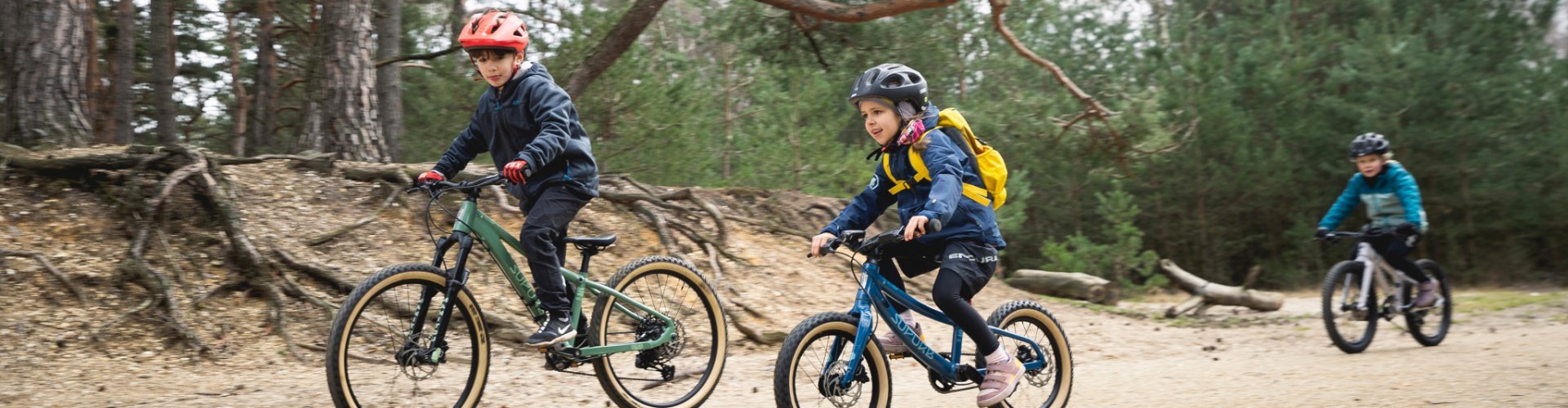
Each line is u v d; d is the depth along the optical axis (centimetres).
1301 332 840
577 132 414
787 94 1483
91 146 822
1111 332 830
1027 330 434
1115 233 1482
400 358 380
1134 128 1317
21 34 821
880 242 367
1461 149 1528
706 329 468
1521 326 876
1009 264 1809
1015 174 1484
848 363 378
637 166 1430
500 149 420
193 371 580
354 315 367
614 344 429
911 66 1499
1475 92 1490
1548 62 1573
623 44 1164
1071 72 1792
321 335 650
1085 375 600
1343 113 1541
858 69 1374
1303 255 1642
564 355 406
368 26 959
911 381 563
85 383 538
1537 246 1680
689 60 1550
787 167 1433
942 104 1600
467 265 747
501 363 614
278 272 698
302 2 1470
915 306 394
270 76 1367
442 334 385
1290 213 1667
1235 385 523
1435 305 704
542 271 400
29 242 677
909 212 390
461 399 398
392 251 779
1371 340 690
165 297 638
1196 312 960
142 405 491
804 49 1340
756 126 1592
